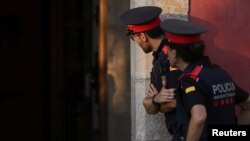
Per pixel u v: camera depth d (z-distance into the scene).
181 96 8.90
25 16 18.20
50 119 17.69
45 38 18.11
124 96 15.60
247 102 9.65
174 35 8.87
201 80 8.79
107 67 15.58
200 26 9.02
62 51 17.53
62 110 17.45
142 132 11.06
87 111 16.88
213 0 11.17
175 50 8.90
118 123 15.66
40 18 18.14
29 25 18.20
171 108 9.43
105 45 15.56
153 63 9.80
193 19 11.13
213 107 8.88
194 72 8.83
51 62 17.58
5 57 18.31
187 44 8.86
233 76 11.27
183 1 11.03
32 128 18.27
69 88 17.45
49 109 17.84
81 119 17.23
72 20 17.47
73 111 17.34
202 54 8.97
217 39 11.23
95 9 16.45
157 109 9.65
